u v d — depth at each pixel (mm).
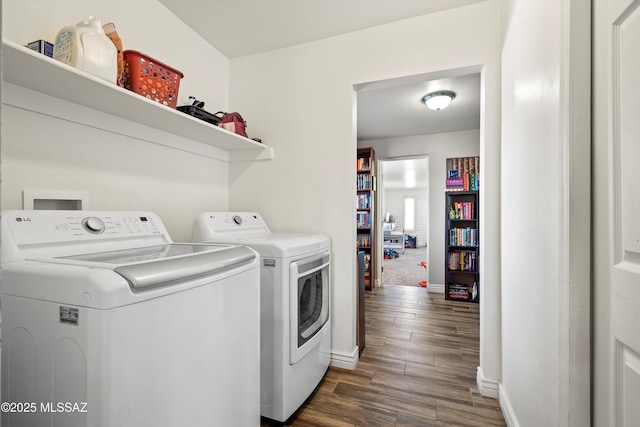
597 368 848
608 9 793
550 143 1025
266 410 1552
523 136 1323
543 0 1080
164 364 817
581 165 880
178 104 1946
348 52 2104
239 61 2422
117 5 1561
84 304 710
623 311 736
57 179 1322
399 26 1981
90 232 1144
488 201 1792
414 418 1599
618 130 763
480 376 1836
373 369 2088
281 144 2277
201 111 1770
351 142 2090
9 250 897
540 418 1127
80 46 1115
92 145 1459
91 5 1434
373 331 2797
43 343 766
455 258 3957
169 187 1887
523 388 1325
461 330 2826
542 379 1106
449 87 2875
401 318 3164
